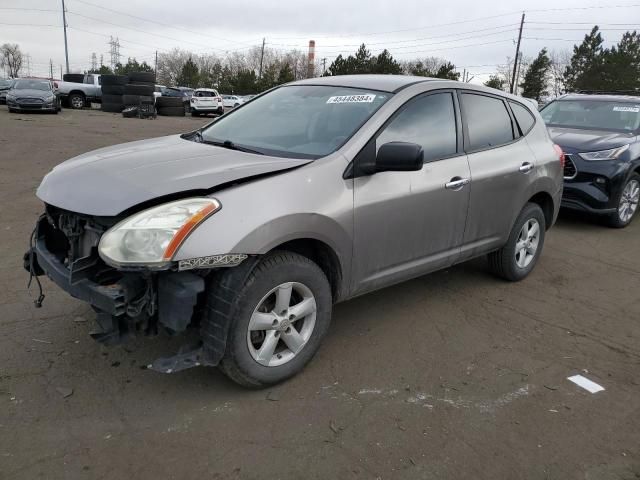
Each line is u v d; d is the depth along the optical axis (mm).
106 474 2445
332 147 3412
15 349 3441
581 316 4461
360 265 3473
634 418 3074
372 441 2758
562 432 2912
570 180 7297
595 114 8578
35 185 8328
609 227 7551
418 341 3867
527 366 3602
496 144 4531
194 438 2715
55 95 24188
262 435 2764
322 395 3137
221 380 3232
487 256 5062
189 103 36312
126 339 2822
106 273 2865
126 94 27094
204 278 2820
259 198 2879
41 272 3408
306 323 3252
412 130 3762
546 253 6223
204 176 2885
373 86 3934
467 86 4367
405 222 3662
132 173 2977
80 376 3186
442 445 2754
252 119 4098
